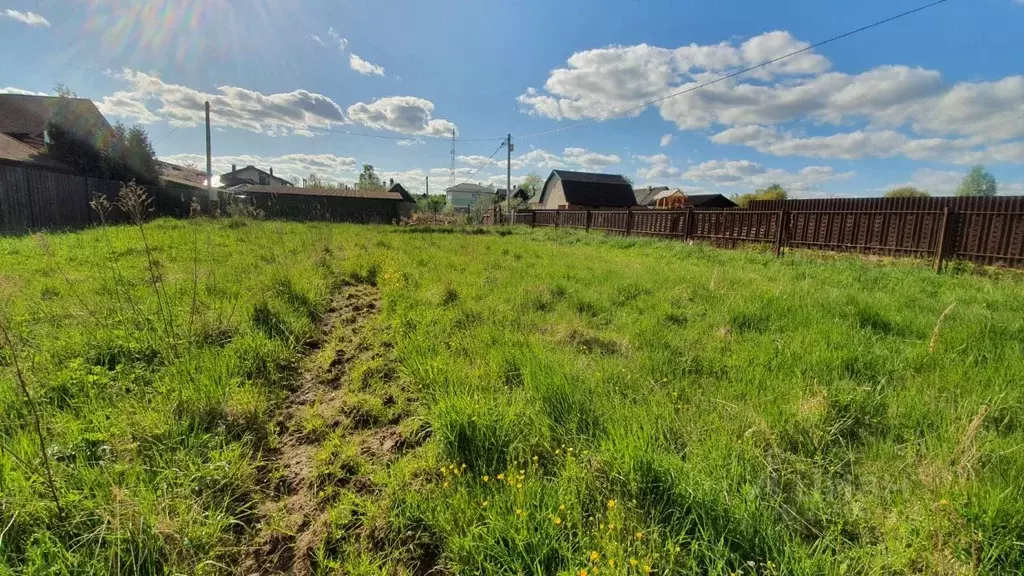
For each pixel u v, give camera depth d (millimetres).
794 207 10359
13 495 1411
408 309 4012
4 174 10102
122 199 3199
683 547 1344
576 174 35906
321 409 2359
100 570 1240
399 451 1966
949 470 1531
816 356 2670
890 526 1388
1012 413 1983
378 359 2967
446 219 24750
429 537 1451
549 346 2988
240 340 2891
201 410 2062
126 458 1715
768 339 3123
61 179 11930
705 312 3986
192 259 5945
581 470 1638
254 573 1347
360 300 4699
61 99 16234
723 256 8781
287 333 3244
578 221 18703
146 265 5293
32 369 2260
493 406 2053
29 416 1893
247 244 7809
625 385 2381
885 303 4148
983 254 7043
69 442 1748
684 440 1864
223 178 55625
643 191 47375
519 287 4852
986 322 3283
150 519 1370
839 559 1257
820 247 9758
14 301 3385
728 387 2344
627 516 1428
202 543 1396
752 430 1834
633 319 3746
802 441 1848
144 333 2828
